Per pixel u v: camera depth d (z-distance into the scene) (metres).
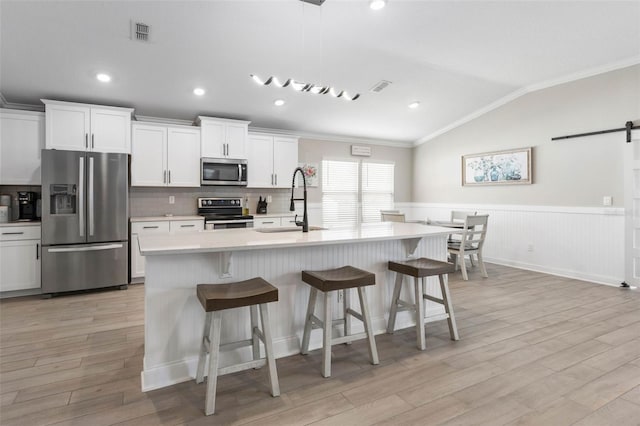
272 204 5.89
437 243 3.21
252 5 2.90
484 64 4.21
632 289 4.11
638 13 3.21
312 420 1.71
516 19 3.28
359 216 6.79
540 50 3.89
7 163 3.94
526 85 5.01
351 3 2.94
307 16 3.08
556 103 4.79
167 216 4.92
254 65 3.85
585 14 3.22
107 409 1.80
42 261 3.80
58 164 3.84
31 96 4.11
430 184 6.86
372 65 4.06
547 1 3.04
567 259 4.74
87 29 3.04
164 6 2.85
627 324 3.01
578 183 4.60
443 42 3.65
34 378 2.12
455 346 2.58
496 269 5.23
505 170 5.43
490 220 5.73
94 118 4.24
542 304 3.57
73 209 3.98
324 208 6.41
